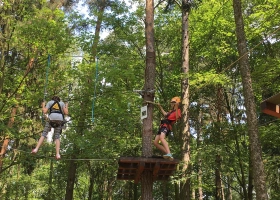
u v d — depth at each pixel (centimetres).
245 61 941
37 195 2205
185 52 1323
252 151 873
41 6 1384
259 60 1482
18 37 1195
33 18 1194
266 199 823
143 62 1602
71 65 1284
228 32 1471
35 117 1516
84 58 1231
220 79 1298
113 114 1203
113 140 1499
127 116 1238
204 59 1719
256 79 1377
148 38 834
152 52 819
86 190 2667
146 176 713
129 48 1585
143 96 787
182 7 1170
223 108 1830
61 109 742
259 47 1556
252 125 889
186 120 1230
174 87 1698
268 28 1392
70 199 1503
